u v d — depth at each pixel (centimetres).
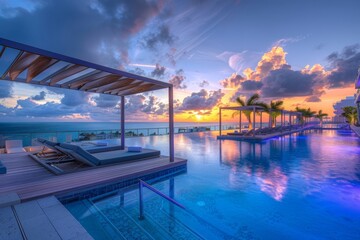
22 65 369
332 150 920
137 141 1309
